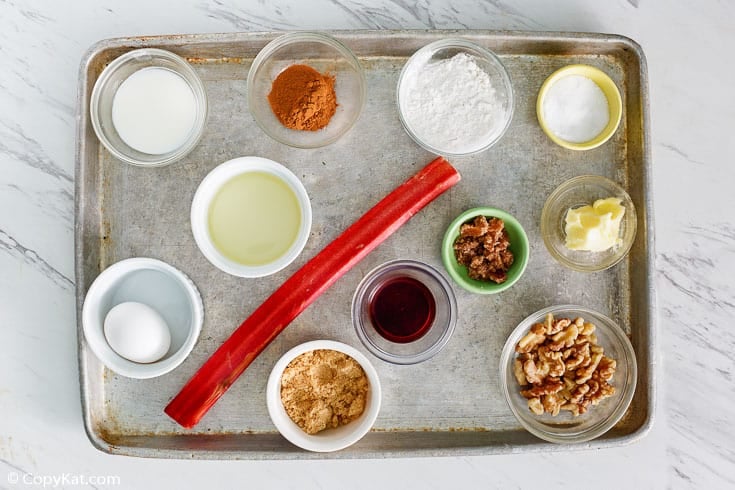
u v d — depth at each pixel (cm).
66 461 80
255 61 76
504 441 76
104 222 77
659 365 81
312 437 75
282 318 76
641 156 77
